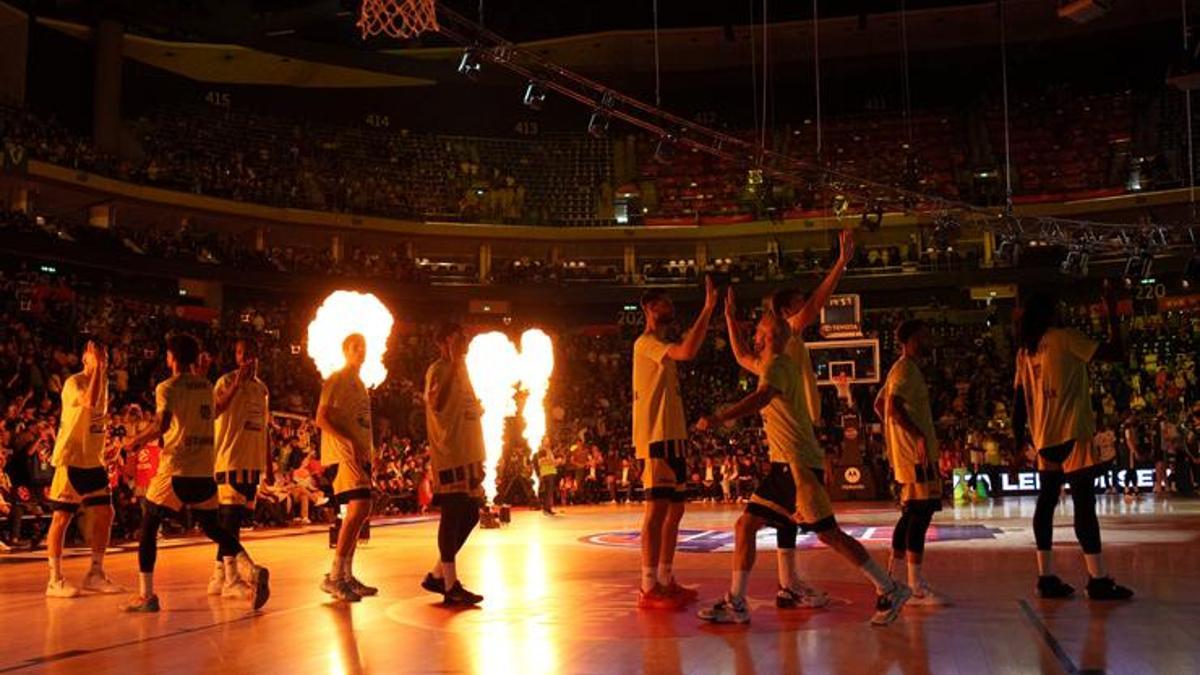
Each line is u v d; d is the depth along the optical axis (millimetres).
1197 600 6789
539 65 18938
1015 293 36875
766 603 7152
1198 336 33531
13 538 14539
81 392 8609
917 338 7223
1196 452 24578
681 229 38719
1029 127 40875
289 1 34188
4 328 23547
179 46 34656
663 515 7195
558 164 42281
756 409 6207
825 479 6371
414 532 16688
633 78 42375
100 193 30078
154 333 28484
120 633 6309
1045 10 38469
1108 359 7195
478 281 37031
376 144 40281
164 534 17062
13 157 27359
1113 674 4523
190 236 31938
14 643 5977
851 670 4781
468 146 41938
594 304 38938
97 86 32094
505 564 10492
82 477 8570
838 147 42188
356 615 6934
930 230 37531
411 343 35312
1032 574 8508
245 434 8461
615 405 34531
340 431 7805
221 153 35906
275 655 5449
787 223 37969
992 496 26516
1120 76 42312
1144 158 37188
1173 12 37438
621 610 6938
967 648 5242
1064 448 7070
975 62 41906
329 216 35469
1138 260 26734
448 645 5629
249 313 32188
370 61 36656
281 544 14102
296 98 40344
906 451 7105
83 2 31031
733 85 43406
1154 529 13078
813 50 41094
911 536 7008
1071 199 36562
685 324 37969
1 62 30562
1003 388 32719
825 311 24672
